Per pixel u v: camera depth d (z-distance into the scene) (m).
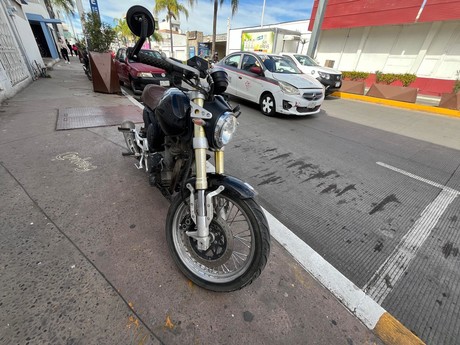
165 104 1.62
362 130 5.88
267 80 6.32
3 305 1.44
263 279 1.78
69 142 3.76
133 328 1.39
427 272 1.96
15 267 1.68
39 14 18.72
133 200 2.51
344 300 1.67
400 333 1.48
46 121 4.60
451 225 2.56
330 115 7.29
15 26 8.06
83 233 2.03
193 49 34.06
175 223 1.75
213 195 1.48
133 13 1.22
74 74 11.58
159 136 2.11
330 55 14.40
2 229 2.00
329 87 9.73
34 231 2.01
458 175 3.74
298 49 15.94
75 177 2.84
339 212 2.68
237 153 4.05
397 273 1.93
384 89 9.98
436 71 10.80
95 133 4.19
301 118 6.68
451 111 8.10
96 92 7.54
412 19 10.15
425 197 3.08
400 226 2.51
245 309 1.56
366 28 12.46
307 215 2.59
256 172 3.46
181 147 1.75
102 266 1.75
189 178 1.65
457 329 1.54
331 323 1.52
